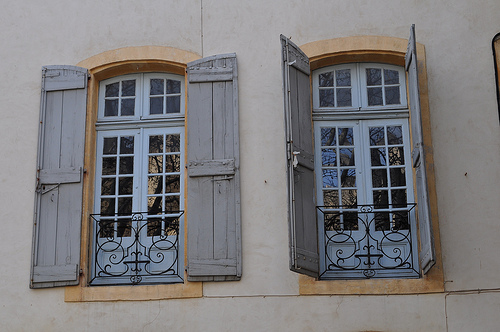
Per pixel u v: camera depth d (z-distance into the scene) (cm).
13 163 907
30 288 864
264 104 900
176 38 933
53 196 888
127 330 844
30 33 950
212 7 938
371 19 920
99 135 926
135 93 938
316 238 845
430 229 792
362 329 825
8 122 920
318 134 902
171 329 841
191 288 848
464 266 838
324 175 890
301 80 883
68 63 938
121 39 938
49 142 905
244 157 884
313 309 834
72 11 952
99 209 902
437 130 880
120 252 884
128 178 910
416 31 911
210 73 907
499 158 867
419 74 897
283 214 866
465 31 907
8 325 857
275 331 832
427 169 867
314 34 920
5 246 881
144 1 948
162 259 877
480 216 852
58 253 870
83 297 855
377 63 924
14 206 893
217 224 861
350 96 916
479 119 880
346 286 836
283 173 877
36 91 929
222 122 891
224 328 837
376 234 868
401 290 830
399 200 877
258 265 852
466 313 826
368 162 892
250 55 918
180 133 920
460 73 895
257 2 935
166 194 898
